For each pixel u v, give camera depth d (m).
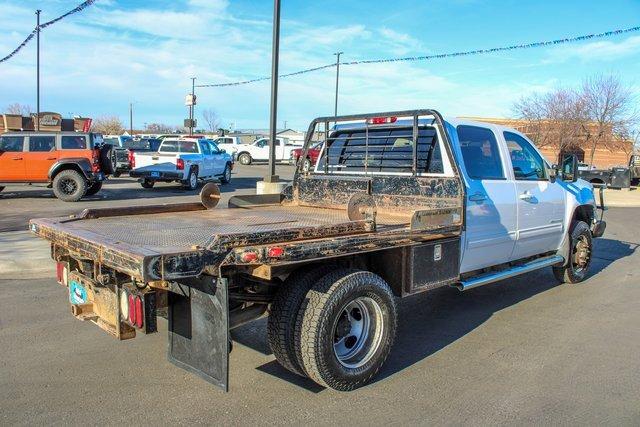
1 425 3.40
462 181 5.00
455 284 5.19
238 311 3.99
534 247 6.46
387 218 5.38
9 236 9.77
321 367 3.72
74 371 4.26
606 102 37.34
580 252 7.38
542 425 3.50
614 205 20.33
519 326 5.59
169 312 3.52
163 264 2.94
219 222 4.78
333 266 3.99
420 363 4.55
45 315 5.64
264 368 4.39
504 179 5.84
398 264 4.34
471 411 3.69
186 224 4.59
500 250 5.77
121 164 24.88
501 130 6.02
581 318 5.88
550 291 7.06
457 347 4.95
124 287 3.49
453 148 5.15
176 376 4.20
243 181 25.73
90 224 4.56
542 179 6.61
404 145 5.69
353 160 6.28
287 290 3.82
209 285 3.23
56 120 25.81
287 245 3.42
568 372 4.37
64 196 15.65
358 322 4.14
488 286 7.33
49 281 7.04
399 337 5.23
